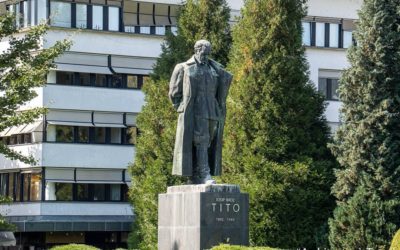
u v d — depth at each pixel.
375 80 51.31
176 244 36.78
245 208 36.41
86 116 76.56
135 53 77.88
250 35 53.75
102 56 77.00
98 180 76.88
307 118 53.19
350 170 50.91
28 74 43.66
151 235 57.28
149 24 78.75
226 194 36.22
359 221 49.88
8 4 78.44
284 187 51.69
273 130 52.59
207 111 37.44
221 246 33.56
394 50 51.59
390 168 50.66
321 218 52.84
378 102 51.22
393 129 51.16
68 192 76.19
